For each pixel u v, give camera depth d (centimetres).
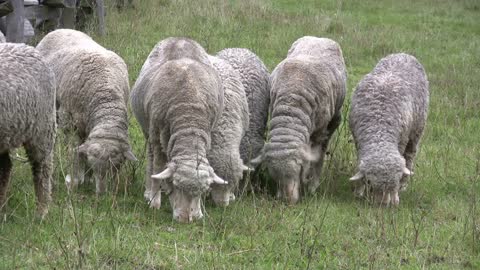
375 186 1130
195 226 1009
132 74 1666
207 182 1003
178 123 1027
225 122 1104
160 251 931
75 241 916
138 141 1346
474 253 1007
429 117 1653
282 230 1030
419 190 1244
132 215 1032
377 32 2417
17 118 912
